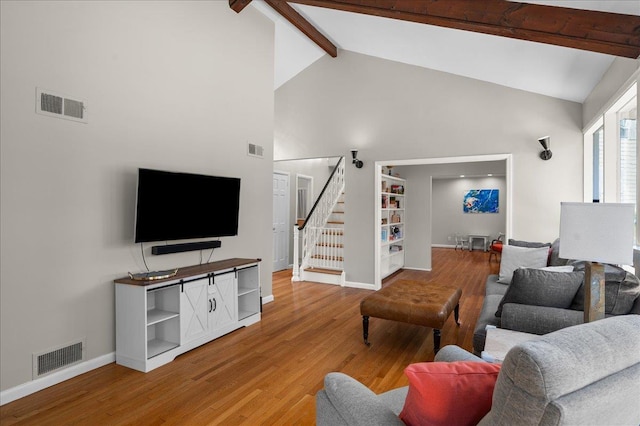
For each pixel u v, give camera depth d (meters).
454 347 1.74
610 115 3.52
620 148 3.47
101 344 2.97
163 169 3.47
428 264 7.48
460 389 1.11
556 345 0.87
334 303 4.88
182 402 2.40
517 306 2.35
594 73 3.55
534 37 2.82
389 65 5.59
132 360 2.92
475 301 4.91
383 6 3.36
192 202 3.60
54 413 2.27
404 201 7.70
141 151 3.28
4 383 2.40
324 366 2.94
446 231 11.95
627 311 2.13
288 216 7.78
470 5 2.96
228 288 3.69
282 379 2.71
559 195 4.58
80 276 2.83
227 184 4.00
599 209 1.84
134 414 2.26
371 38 4.94
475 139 5.04
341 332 3.74
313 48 5.80
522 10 2.79
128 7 3.17
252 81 4.61
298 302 4.94
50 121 2.63
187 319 3.22
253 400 2.42
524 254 4.00
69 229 2.76
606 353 0.91
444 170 9.00
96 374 2.81
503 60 4.01
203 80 3.91
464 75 5.06
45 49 2.60
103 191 2.98
